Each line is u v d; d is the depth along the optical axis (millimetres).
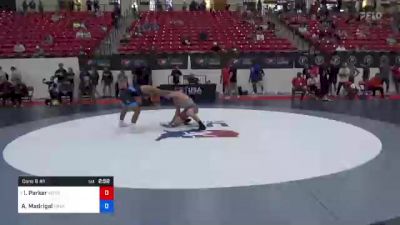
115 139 9117
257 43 20391
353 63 17312
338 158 7391
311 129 10008
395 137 9117
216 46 18688
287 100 15820
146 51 18688
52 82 15852
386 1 29453
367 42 20781
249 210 5082
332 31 22234
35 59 17031
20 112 13766
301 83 15797
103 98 17172
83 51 18766
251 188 5863
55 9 29625
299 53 17812
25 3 27766
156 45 19984
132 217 4922
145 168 6887
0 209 5207
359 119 11445
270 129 10008
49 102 15695
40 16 25734
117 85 16766
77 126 10852
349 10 29062
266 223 4691
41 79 17172
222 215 4941
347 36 21859
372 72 17438
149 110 13422
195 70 17719
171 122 10508
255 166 6930
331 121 11125
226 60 17750
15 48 18484
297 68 17828
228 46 19797
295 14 26953
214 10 30297
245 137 9109
